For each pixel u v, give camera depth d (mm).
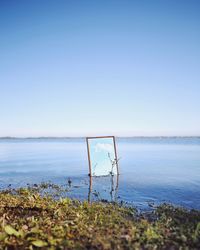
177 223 6055
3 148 44250
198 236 5188
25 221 5984
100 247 4746
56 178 13070
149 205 8117
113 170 13789
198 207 7957
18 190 10008
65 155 27938
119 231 5473
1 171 15711
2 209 6871
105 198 9039
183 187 10750
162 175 13672
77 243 4871
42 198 8430
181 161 20500
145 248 4711
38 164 19125
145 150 35562
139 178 12844
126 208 7527
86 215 6590
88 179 12695
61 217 6363
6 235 4941
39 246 4680
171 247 4805
